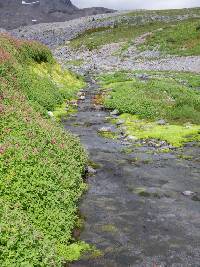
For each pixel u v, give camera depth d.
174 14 155.75
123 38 115.88
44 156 16.72
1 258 10.52
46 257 11.33
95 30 148.88
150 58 86.00
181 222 15.48
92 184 19.02
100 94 44.62
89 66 82.88
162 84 43.19
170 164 22.06
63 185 15.89
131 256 13.15
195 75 61.38
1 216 11.95
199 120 30.69
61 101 37.06
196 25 98.81
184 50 86.12
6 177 14.13
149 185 19.12
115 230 14.77
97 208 16.50
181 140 26.03
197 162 22.42
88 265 12.55
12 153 15.55
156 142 25.94
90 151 24.22
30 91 32.06
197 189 18.72
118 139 27.02
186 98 36.06
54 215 13.78
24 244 11.21
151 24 139.12
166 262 12.86
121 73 65.31
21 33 175.62
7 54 33.03
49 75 44.22
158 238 14.29
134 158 23.03
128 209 16.52
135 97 36.59
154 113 32.53
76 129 29.47
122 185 19.05
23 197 13.60
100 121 32.12
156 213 16.20
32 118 20.72
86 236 14.28
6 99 21.86
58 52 118.12
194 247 13.75
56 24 190.88
